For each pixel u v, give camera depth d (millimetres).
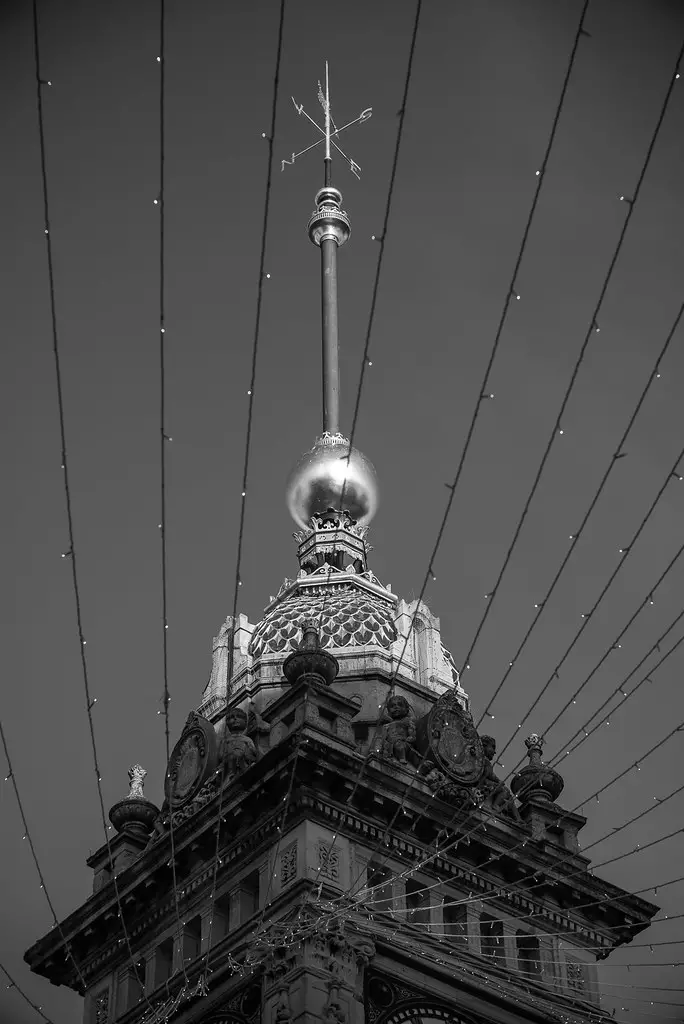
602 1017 60469
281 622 69000
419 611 69250
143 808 66875
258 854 59125
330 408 75750
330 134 70312
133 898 62250
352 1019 54438
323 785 58562
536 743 67875
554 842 63062
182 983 58406
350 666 66250
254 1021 54938
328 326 76500
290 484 74750
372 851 58875
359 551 73688
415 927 57719
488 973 58844
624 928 63719
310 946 54906
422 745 62875
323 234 76438
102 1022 61281
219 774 61969
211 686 68500
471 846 61094
